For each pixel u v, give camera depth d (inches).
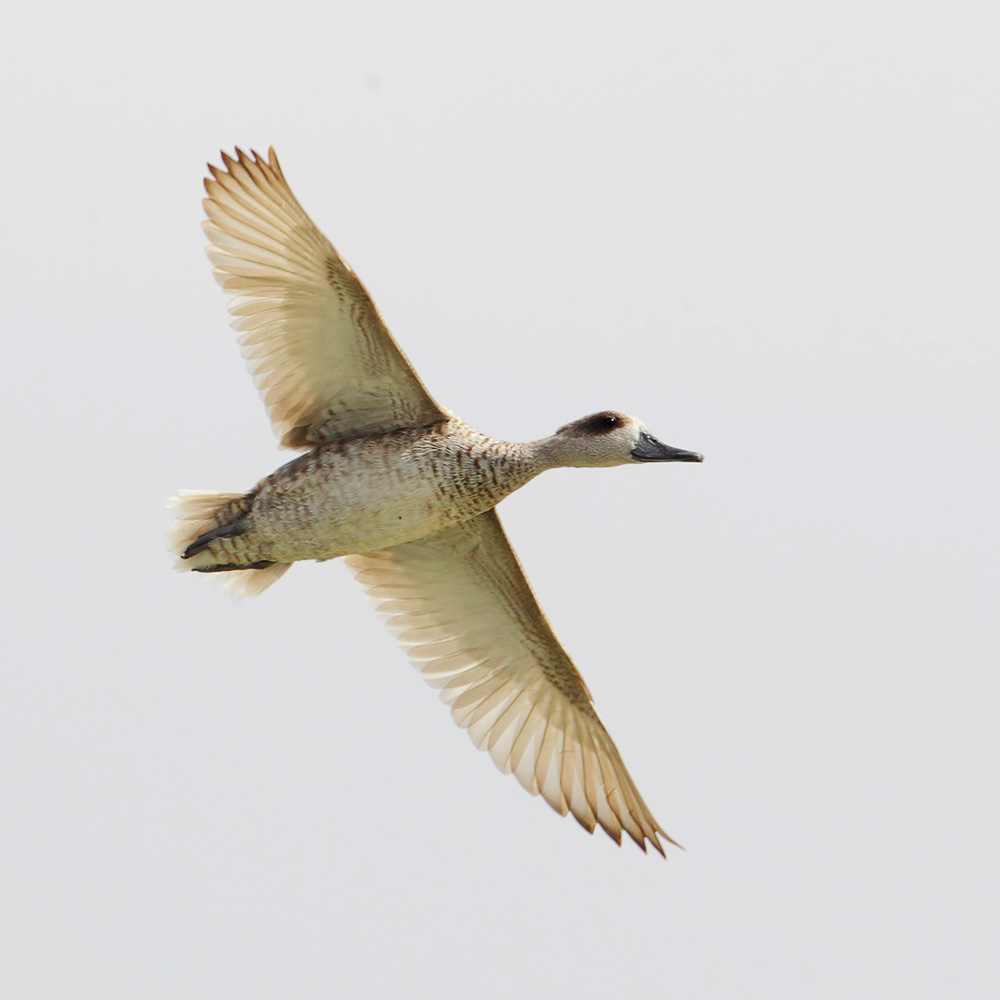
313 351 527.5
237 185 492.7
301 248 500.1
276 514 538.3
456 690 611.8
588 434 573.6
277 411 540.4
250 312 521.0
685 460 577.6
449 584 599.5
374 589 609.6
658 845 584.1
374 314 509.4
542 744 604.4
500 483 553.3
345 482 534.0
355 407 540.1
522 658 605.3
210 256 512.4
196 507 547.5
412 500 538.0
